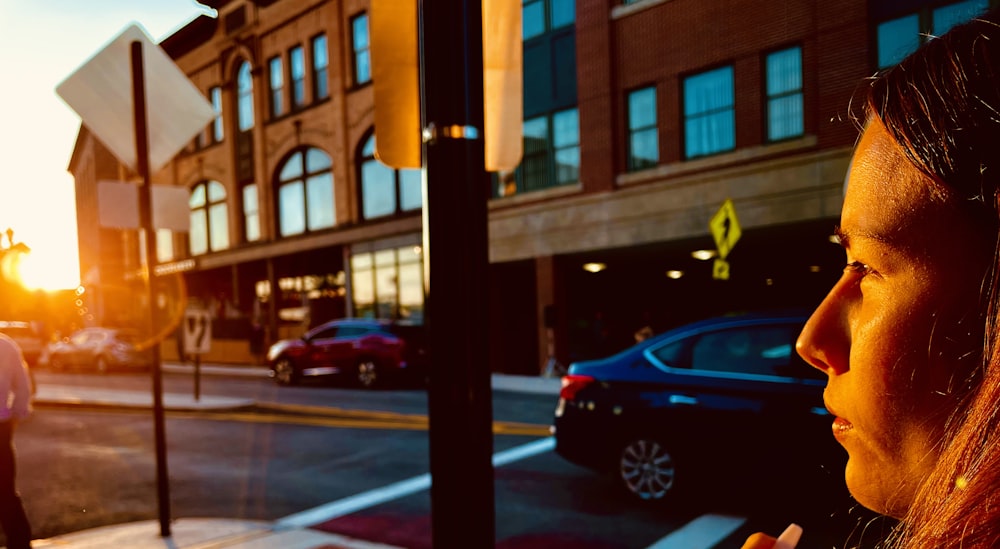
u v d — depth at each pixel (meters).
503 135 1.86
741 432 4.61
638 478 5.15
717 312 16.75
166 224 4.65
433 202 1.53
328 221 21.73
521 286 17.38
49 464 7.25
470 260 1.52
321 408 11.16
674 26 13.59
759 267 15.97
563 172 15.50
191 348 10.52
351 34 20.58
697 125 13.40
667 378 5.09
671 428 4.93
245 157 24.39
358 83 20.36
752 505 4.89
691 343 5.13
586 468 5.99
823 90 11.53
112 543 4.34
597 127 14.70
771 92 12.40
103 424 9.91
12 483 3.81
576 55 15.04
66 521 5.14
